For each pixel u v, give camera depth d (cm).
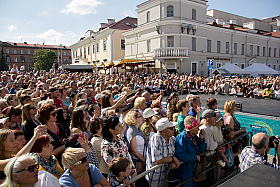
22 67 2341
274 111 575
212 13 3888
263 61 3709
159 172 311
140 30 2794
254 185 184
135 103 483
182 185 321
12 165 194
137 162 348
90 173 246
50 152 264
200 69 2741
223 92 965
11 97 495
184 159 312
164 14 2464
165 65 2541
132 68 2948
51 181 214
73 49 5284
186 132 329
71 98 545
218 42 2980
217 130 378
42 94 622
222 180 387
